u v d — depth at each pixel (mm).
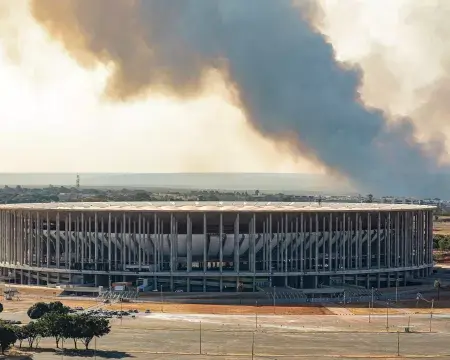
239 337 161000
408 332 168625
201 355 143125
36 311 175375
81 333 144625
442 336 164375
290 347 151125
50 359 136750
